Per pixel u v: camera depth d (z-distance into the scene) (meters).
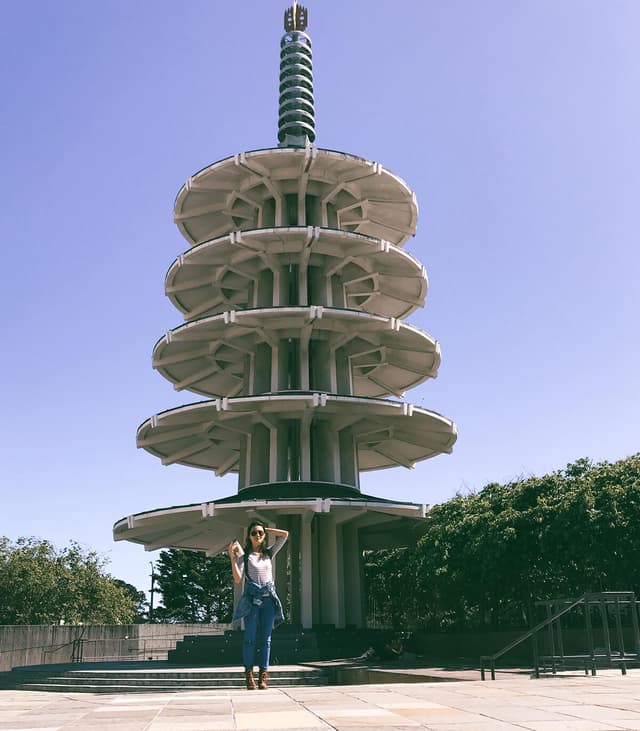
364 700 10.21
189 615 96.44
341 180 42.97
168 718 8.48
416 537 42.97
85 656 45.59
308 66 50.41
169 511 36.12
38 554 63.97
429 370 45.25
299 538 38.53
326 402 36.91
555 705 9.40
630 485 28.59
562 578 33.19
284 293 41.41
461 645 35.75
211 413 38.41
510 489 34.53
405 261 42.22
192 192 43.44
